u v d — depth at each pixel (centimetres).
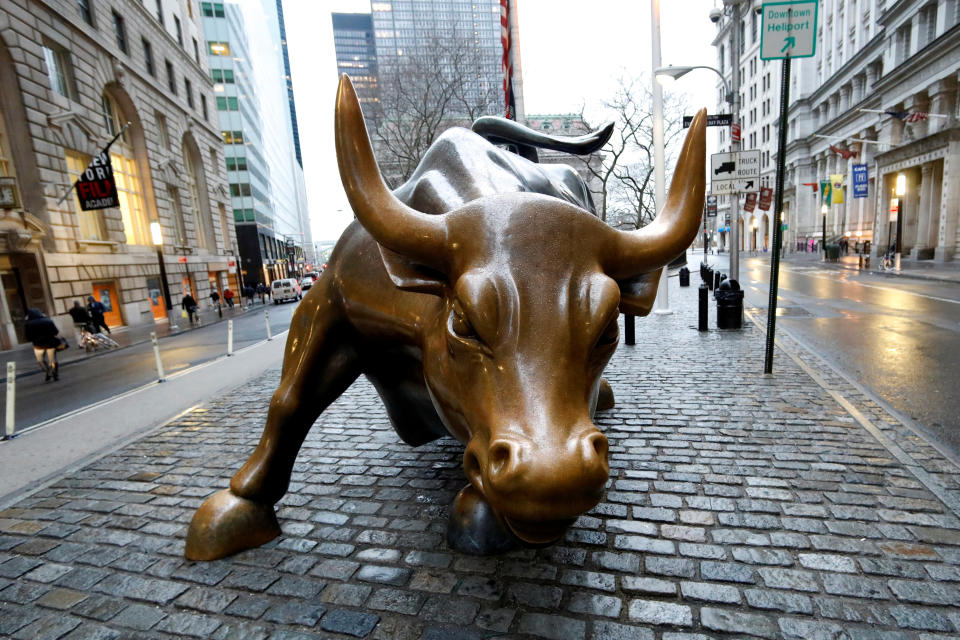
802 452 409
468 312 174
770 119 5997
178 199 2827
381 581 264
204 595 261
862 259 2873
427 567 274
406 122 2469
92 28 2050
